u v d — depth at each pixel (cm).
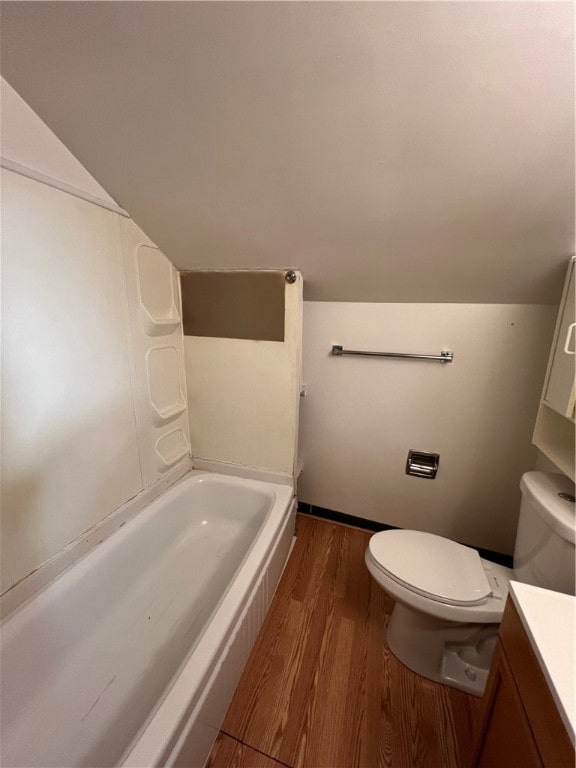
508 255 115
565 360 103
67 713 96
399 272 135
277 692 113
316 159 89
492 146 78
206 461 188
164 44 68
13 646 93
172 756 73
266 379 165
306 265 142
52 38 70
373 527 196
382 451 182
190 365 176
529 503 107
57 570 111
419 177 90
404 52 63
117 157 101
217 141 89
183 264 157
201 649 91
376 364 170
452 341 154
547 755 50
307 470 201
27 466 100
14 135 87
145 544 146
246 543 164
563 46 58
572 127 71
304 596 151
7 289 91
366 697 113
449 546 126
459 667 120
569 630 61
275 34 63
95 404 123
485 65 63
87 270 114
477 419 160
